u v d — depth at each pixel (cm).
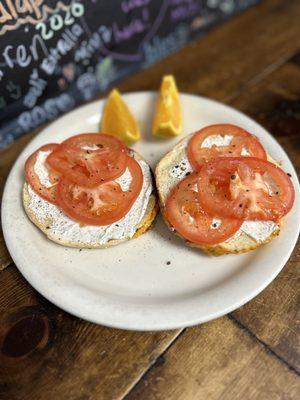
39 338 22
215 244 23
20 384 21
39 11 29
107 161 26
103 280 24
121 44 37
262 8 44
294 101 34
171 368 21
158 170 27
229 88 36
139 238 26
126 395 21
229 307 22
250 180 24
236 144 27
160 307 22
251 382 21
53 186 26
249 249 24
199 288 23
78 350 22
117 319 21
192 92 36
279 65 38
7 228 25
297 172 29
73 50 33
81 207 25
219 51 40
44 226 25
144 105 33
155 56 40
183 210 24
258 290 22
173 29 40
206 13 42
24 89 32
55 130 30
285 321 23
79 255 25
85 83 36
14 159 32
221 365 21
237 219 24
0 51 29
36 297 24
